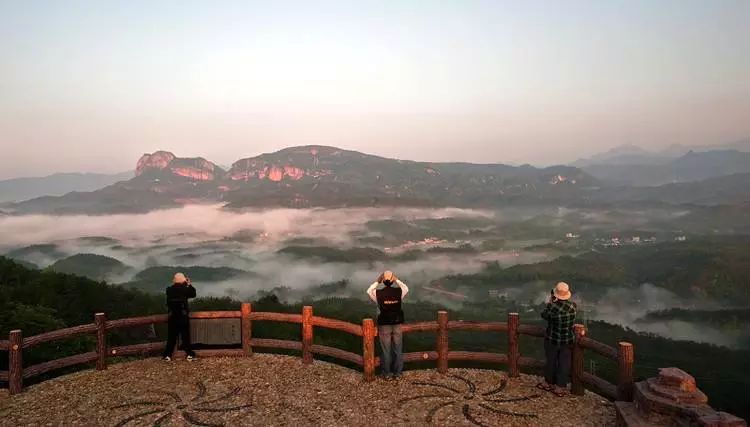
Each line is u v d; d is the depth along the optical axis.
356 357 8.27
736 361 68.38
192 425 6.46
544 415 6.73
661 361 63.91
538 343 46.38
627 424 5.67
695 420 5.16
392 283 8.20
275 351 13.95
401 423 6.49
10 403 7.16
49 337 7.95
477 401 7.20
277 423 6.51
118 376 8.23
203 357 9.14
